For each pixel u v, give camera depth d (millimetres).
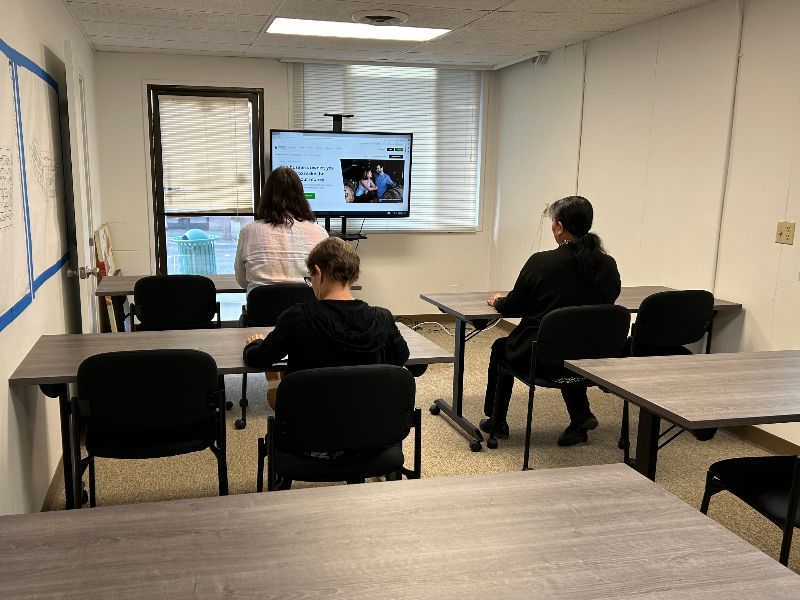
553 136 5332
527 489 1387
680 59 3949
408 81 6098
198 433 2330
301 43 5008
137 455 2238
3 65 2279
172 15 4113
